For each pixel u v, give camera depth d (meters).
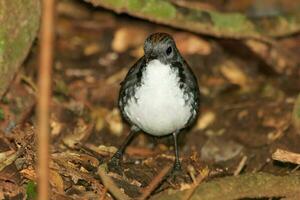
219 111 13.45
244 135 12.54
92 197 9.16
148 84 9.80
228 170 10.88
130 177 10.07
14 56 11.03
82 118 12.48
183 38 15.48
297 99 12.13
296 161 9.45
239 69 15.00
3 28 10.83
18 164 9.40
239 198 8.88
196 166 10.65
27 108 11.70
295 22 14.59
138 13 12.95
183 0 15.78
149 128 10.45
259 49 15.12
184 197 8.67
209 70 14.91
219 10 16.52
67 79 14.18
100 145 11.70
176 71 9.86
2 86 10.98
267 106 13.52
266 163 11.45
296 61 15.25
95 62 15.00
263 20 14.39
